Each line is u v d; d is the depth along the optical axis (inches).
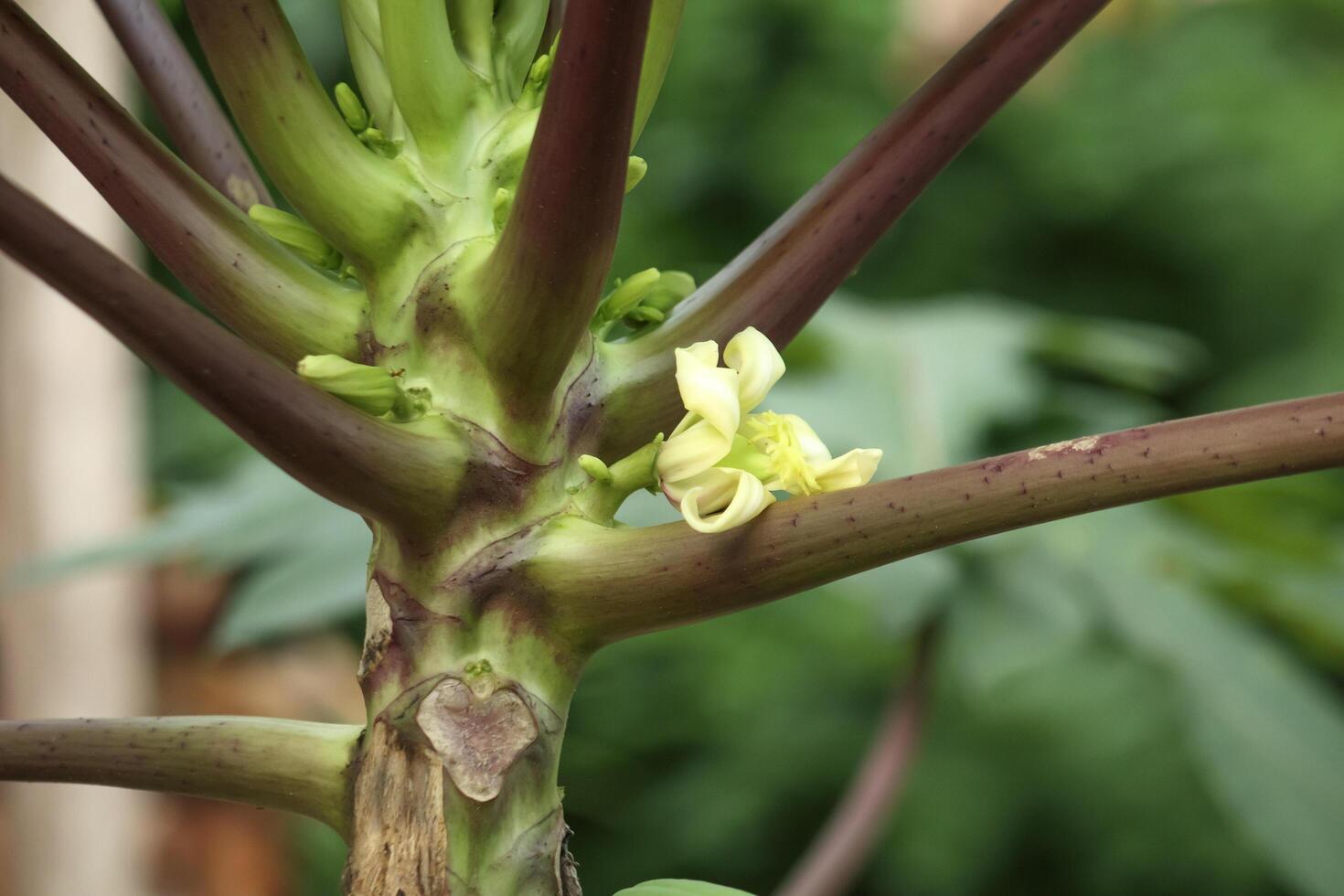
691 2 152.5
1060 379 109.0
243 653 79.6
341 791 28.1
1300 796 44.5
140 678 67.4
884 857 139.9
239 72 28.0
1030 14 28.5
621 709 139.9
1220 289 159.5
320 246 29.0
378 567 28.5
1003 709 139.0
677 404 28.9
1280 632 52.8
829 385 50.4
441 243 28.4
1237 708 46.3
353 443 27.2
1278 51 163.9
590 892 137.9
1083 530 49.1
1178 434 26.5
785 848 139.1
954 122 28.7
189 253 28.3
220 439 102.0
